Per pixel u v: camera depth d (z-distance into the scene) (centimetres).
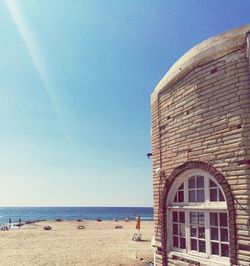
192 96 794
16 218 10619
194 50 802
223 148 702
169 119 877
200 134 762
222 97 717
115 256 1773
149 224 5597
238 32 705
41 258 1769
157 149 920
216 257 711
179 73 839
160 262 862
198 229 772
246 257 631
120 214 13775
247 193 643
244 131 663
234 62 700
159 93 934
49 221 6862
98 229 4175
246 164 652
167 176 862
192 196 796
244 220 643
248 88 672
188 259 769
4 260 1722
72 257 1780
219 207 708
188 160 790
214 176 715
